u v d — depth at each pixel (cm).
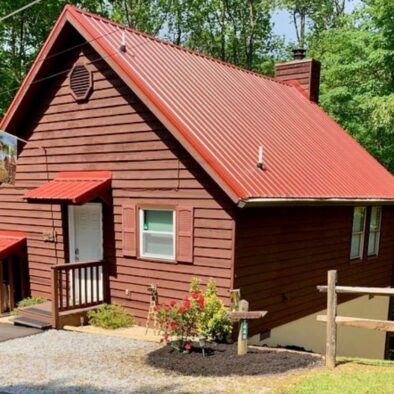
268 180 905
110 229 1043
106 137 1039
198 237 907
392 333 1653
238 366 698
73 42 1076
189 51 1252
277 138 1122
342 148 1355
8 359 778
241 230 876
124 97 1003
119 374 688
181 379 655
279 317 999
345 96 1795
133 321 1011
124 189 1014
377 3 1555
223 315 797
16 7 2025
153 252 984
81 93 1072
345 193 1077
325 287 688
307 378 630
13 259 1216
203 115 988
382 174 1379
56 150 1133
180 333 789
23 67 2230
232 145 944
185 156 917
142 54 1062
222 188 825
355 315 1344
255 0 3130
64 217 1134
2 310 1142
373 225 1362
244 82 1326
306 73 1633
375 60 1623
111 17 2761
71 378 678
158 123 954
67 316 981
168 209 947
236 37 3198
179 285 938
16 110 1145
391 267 1483
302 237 1050
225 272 873
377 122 1559
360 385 598
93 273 1060
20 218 1225
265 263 946
